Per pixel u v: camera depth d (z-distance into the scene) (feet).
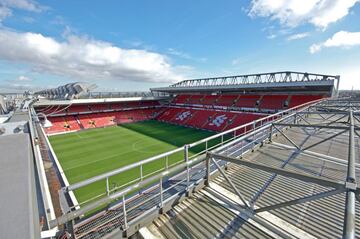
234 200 14.93
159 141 89.71
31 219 4.42
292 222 12.51
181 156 65.21
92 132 110.63
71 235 9.43
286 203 11.10
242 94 136.87
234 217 13.30
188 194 15.66
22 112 45.29
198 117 130.41
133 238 12.26
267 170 10.94
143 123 137.18
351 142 13.20
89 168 59.26
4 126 27.50
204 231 12.39
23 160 7.71
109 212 14.15
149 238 11.93
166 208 14.05
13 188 5.63
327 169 19.16
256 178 18.01
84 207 9.14
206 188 16.67
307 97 105.70
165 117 149.59
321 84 88.07
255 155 22.93
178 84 202.28
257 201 14.87
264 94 125.29
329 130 31.01
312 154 22.50
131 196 15.94
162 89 180.14
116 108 149.28
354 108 40.45
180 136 98.94
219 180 17.90
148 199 14.92
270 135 26.73
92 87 137.90
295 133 30.58
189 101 161.07
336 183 8.45
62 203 9.46
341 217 12.77
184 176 18.24
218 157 14.85
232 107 128.06
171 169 13.43
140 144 85.15
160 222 13.29
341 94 115.85
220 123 114.32
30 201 5.10
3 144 9.58
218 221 13.10
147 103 168.76
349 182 8.21
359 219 12.62
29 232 3.97
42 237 8.95
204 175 17.87
